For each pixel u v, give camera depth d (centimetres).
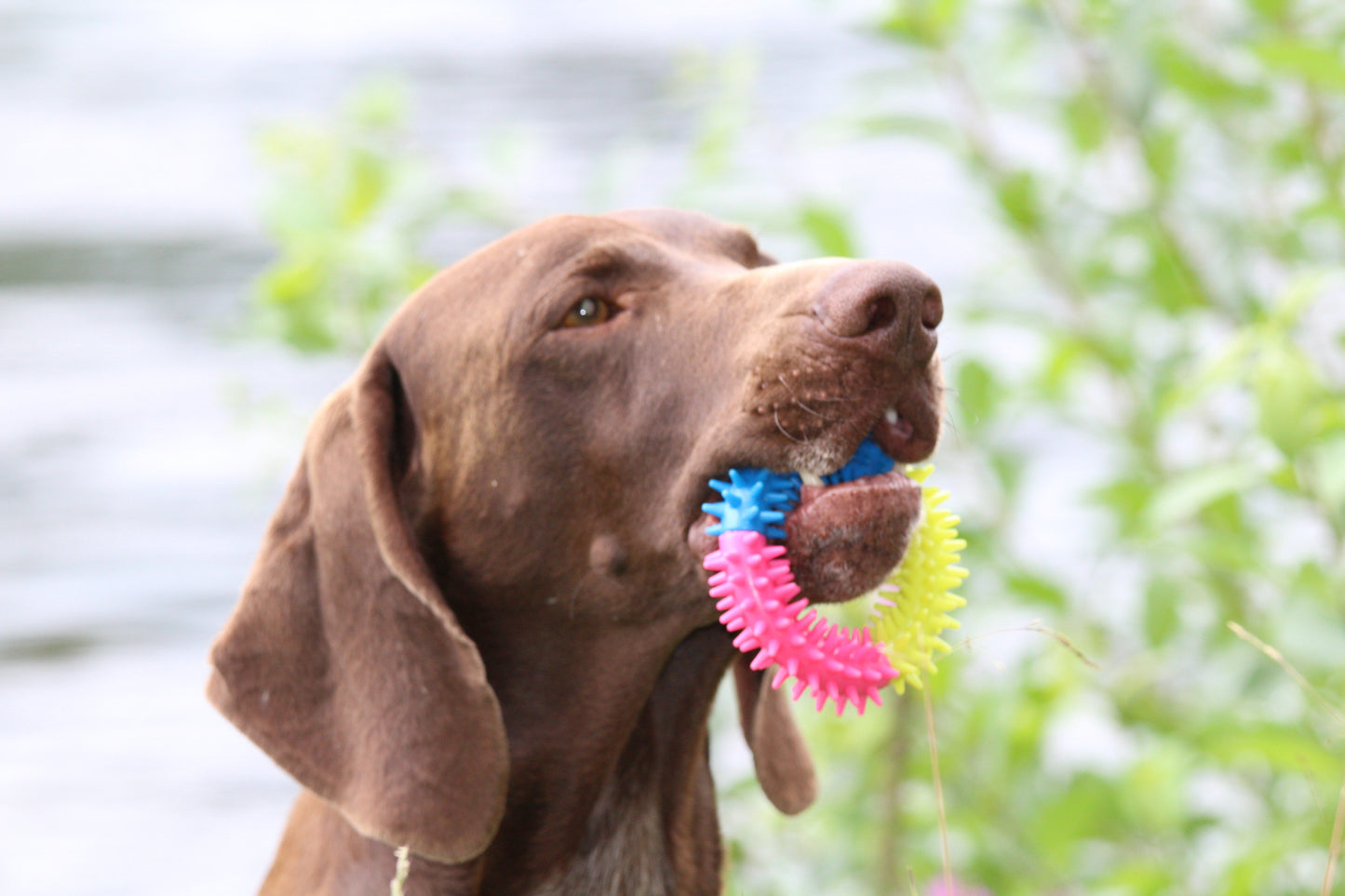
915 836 949
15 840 1208
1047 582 939
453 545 653
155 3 6700
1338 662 762
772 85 2992
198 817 1249
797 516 565
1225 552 809
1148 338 1026
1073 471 1616
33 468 1853
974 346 1160
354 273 1057
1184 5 987
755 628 544
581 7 5859
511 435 631
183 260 2644
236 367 2105
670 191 1044
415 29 5522
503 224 1105
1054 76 1116
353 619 624
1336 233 957
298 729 625
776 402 564
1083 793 912
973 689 980
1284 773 909
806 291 571
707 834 704
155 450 1875
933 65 1015
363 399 643
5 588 1582
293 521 645
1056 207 988
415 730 612
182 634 1492
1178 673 1002
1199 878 930
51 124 3994
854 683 557
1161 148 945
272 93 4234
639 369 616
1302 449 783
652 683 662
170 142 3672
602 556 629
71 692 1420
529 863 671
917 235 1928
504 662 662
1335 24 934
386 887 638
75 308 2398
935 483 1005
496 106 3288
